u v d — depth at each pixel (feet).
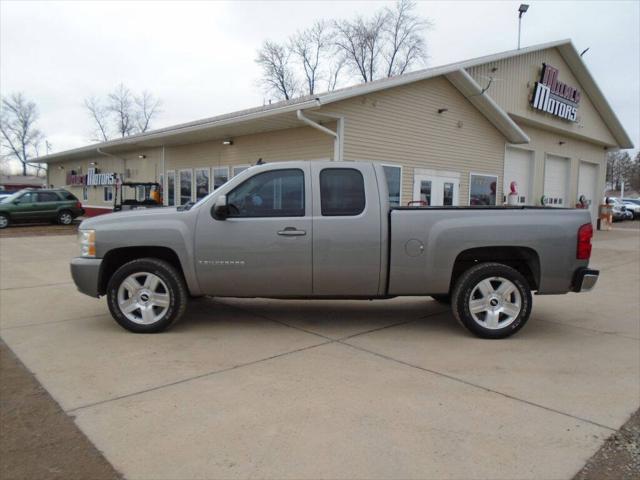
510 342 17.15
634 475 8.97
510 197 57.31
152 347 16.12
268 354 15.48
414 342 16.94
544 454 9.66
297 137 43.55
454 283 18.07
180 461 9.35
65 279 28.73
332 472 8.99
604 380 13.55
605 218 81.25
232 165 51.52
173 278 17.47
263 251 17.15
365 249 17.11
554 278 17.19
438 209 17.26
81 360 14.83
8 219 66.49
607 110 75.05
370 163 17.56
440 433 10.43
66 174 99.66
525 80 61.41
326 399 12.08
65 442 10.05
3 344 16.42
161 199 64.85
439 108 47.67
